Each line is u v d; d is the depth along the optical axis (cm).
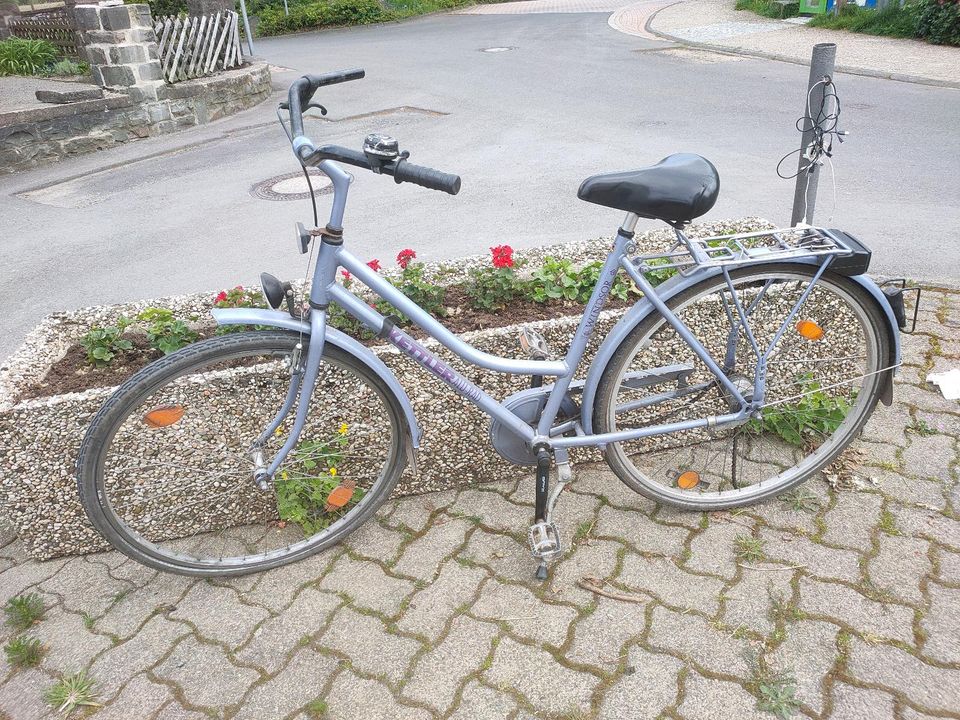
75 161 864
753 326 274
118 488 253
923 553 237
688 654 212
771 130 764
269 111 1064
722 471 279
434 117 918
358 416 262
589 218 556
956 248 449
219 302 298
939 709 191
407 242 534
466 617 230
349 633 228
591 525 261
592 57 1307
